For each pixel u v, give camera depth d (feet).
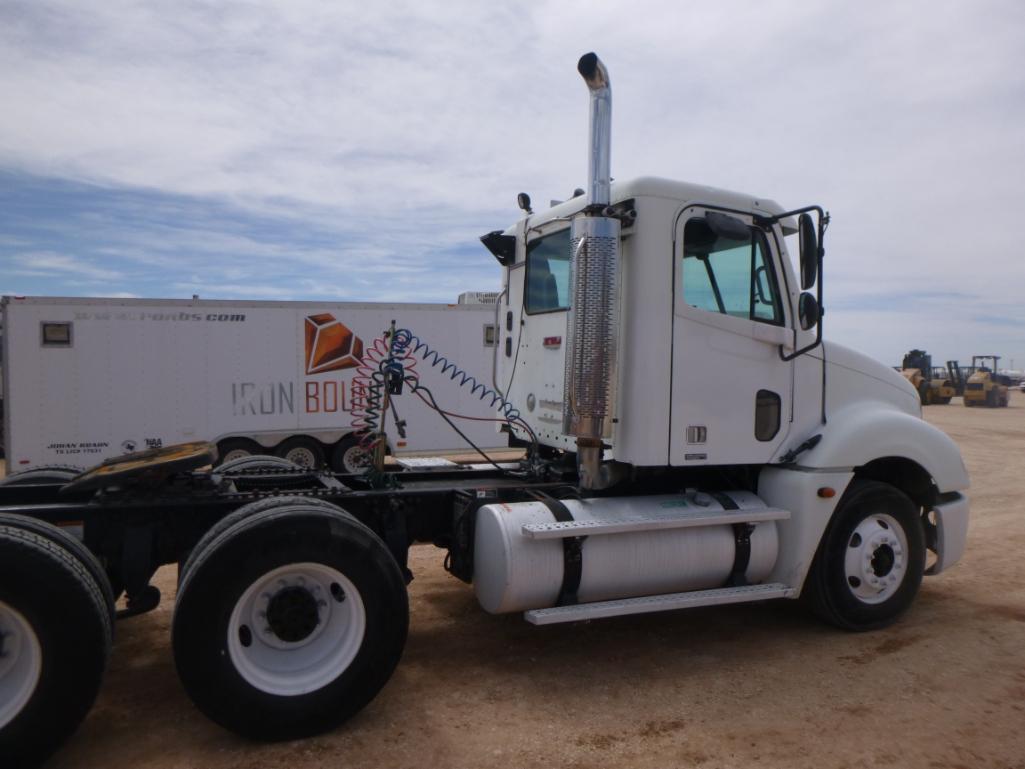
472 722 12.94
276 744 12.05
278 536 11.89
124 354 38.11
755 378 16.66
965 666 15.71
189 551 14.19
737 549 16.17
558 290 17.74
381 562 12.55
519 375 19.35
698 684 14.69
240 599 11.73
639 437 15.40
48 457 37.22
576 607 14.52
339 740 12.22
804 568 16.63
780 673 15.26
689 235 16.01
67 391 37.40
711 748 12.17
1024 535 28.76
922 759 11.91
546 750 12.01
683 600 15.31
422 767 11.44
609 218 14.98
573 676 15.02
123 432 38.14
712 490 17.62
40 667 10.62
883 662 15.90
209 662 11.53
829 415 17.76
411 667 15.37
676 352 15.67
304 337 40.81
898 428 17.83
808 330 17.39
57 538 11.64
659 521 15.14
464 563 15.51
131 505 13.71
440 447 43.42
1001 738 12.62
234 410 39.75
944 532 18.80
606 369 14.93
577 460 16.78
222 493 14.44
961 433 76.59
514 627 17.83
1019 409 122.52
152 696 13.87
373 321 42.06
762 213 16.97
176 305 38.86
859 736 12.64
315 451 41.24
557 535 14.17
